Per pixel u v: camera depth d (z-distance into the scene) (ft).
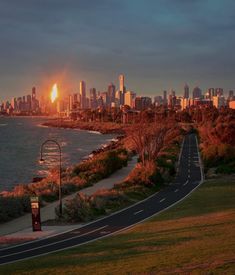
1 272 88.94
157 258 90.43
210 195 195.31
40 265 93.04
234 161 292.61
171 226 132.67
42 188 209.67
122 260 92.27
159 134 293.23
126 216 160.04
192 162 329.31
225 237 108.27
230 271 72.84
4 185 280.31
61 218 154.20
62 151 492.54
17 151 495.41
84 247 111.75
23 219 162.30
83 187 233.35
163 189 226.17
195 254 90.12
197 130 633.20
